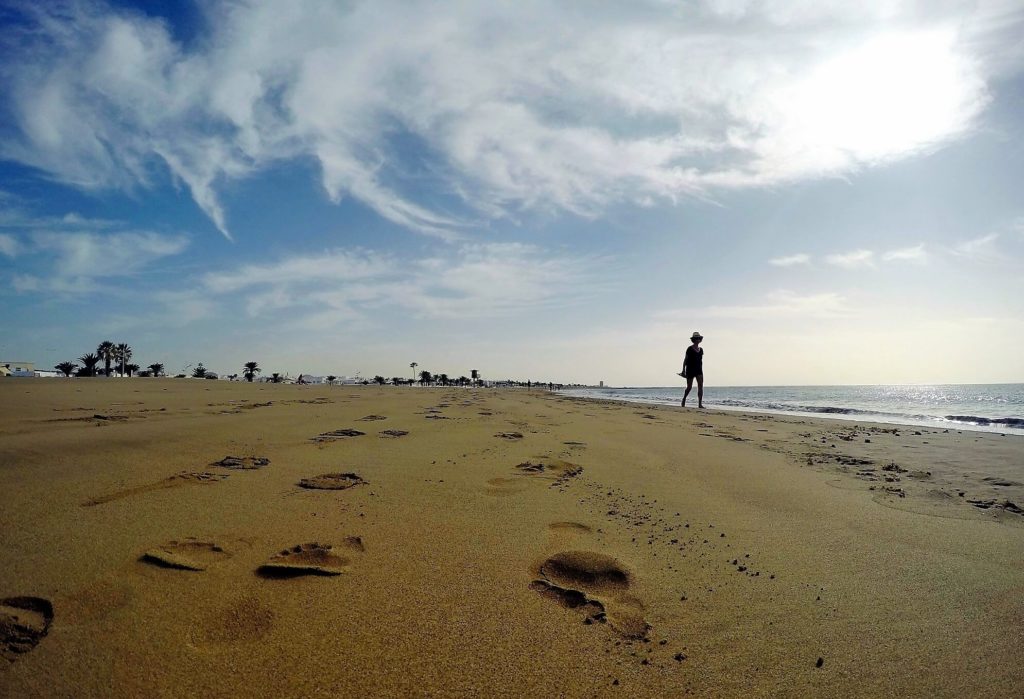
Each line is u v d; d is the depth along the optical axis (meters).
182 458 5.12
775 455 6.84
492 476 5.05
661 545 3.36
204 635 2.16
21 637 2.08
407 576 2.79
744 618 2.46
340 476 4.78
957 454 7.07
